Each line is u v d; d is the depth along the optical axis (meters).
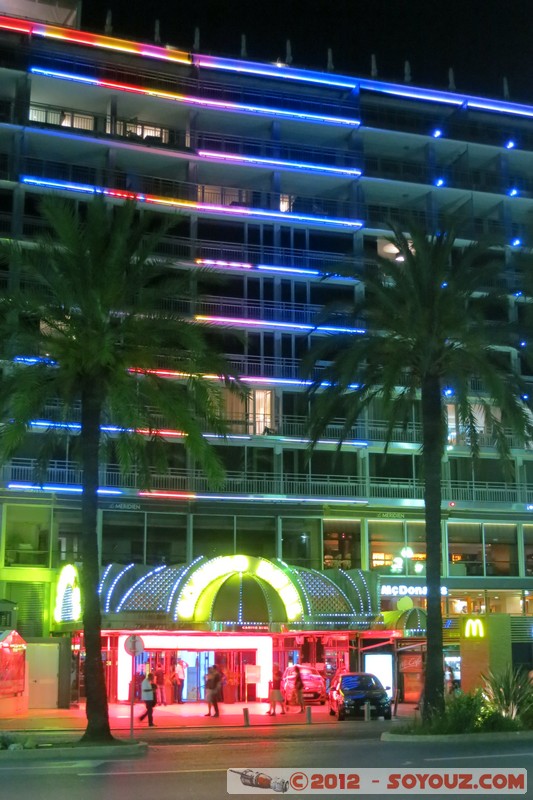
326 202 60.78
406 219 31.34
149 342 28.05
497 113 65.06
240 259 57.38
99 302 27.83
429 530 29.66
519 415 30.20
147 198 55.28
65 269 27.94
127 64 56.62
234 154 58.00
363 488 57.09
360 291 59.84
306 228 59.66
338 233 60.41
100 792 14.76
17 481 50.44
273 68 60.12
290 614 43.00
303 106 60.50
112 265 27.61
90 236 28.22
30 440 51.59
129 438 33.28
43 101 56.56
